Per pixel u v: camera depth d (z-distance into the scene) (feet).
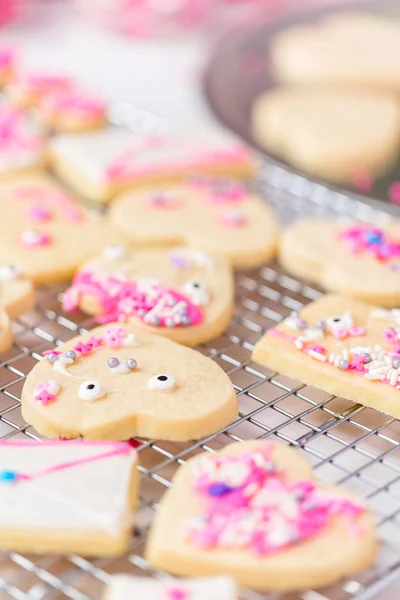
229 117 2.49
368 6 3.10
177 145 2.34
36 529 1.57
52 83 2.57
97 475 1.63
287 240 2.07
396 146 2.45
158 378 1.75
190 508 1.59
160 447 1.74
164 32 3.00
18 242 2.06
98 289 1.94
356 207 2.20
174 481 1.63
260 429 1.75
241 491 1.60
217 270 2.00
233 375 1.84
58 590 1.56
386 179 2.35
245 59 2.73
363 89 2.65
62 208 2.16
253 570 1.53
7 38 2.95
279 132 2.45
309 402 1.78
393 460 1.70
